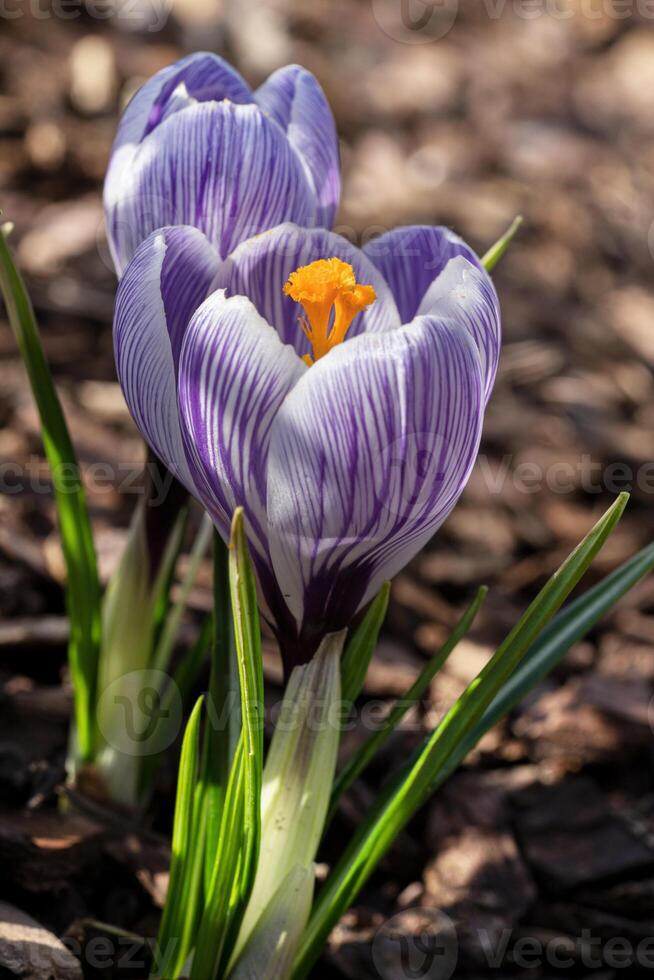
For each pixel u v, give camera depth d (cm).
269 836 33
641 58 105
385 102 88
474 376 31
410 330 30
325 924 34
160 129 33
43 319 61
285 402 30
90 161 71
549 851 43
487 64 97
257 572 32
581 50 105
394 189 79
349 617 32
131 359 31
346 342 30
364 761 35
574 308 75
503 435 65
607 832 43
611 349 73
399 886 42
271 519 31
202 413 31
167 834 41
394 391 30
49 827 38
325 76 87
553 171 87
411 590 53
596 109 96
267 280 33
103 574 46
